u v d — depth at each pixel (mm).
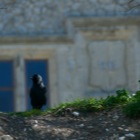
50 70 38469
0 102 38219
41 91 19203
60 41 38344
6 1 37406
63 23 38281
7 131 16703
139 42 39000
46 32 38281
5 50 38094
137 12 38344
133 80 38531
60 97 38312
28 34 38125
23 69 38344
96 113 17766
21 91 38281
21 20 38094
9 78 38406
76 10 38312
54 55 38406
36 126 17078
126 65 38656
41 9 38188
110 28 38281
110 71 38594
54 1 38281
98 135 16703
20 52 38219
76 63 38406
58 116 17781
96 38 38531
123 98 18047
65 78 38406
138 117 17188
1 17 37969
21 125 17062
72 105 18109
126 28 38406
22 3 38000
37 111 18000
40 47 38250
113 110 17703
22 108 38188
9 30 38094
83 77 38406
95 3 38281
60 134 16781
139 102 17328
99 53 38562
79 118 17594
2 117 17250
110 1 38219
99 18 38188
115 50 38594
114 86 38531
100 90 38312
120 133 16672
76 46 38406
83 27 38281
